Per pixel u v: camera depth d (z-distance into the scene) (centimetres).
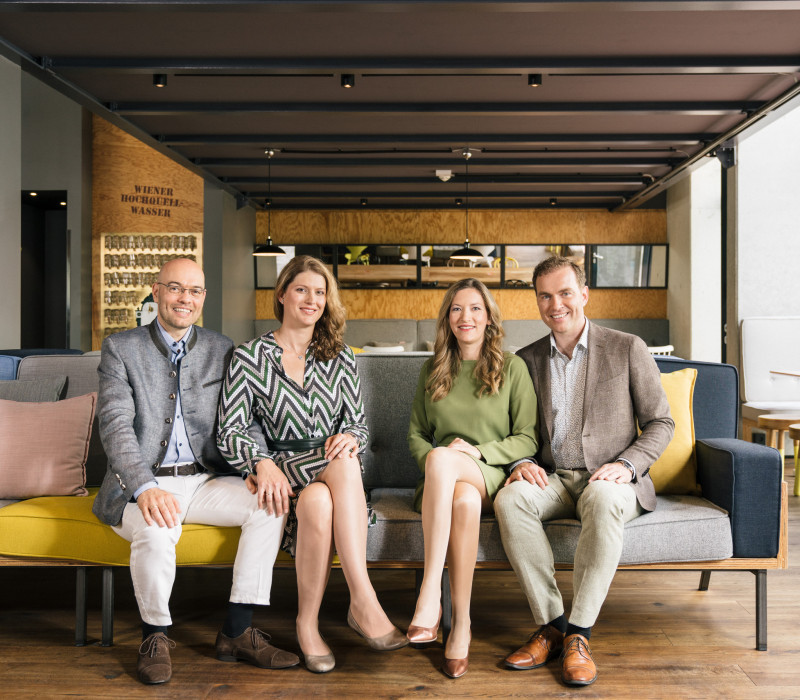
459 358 240
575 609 199
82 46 470
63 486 240
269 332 235
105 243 948
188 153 757
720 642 221
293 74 506
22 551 218
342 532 199
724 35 453
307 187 927
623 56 489
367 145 727
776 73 506
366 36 454
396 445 271
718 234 894
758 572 217
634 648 216
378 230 1025
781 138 642
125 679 196
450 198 968
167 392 227
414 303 1021
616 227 1005
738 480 217
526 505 209
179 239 952
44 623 239
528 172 846
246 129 672
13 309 481
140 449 219
